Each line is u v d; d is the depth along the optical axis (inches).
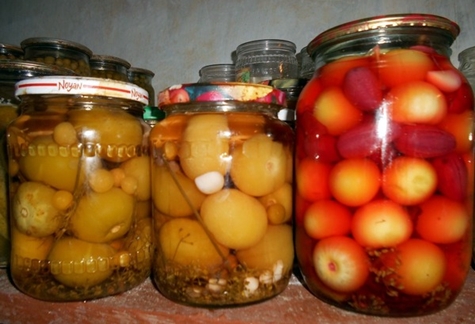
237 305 16.5
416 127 14.0
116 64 30.8
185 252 16.6
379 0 27.5
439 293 14.7
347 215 15.1
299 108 17.1
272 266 17.2
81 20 35.8
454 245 14.9
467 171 15.2
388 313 15.1
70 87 17.4
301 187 17.0
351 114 14.8
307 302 17.2
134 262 18.8
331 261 15.2
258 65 27.1
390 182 14.1
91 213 17.2
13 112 21.7
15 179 18.8
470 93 15.5
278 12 30.0
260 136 17.2
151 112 23.6
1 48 27.7
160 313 16.2
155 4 33.4
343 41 16.0
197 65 32.5
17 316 18.1
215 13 31.7
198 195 16.8
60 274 17.1
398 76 14.3
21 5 37.6
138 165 19.4
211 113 17.6
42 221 17.1
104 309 16.9
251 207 16.5
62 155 17.4
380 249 14.3
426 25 15.1
